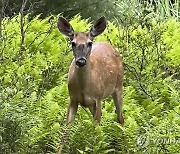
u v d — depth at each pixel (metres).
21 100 11.21
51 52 16.45
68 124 10.89
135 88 14.19
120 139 11.04
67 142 10.84
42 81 13.83
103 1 24.17
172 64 16.28
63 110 12.05
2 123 9.37
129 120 11.33
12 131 9.52
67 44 16.67
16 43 16.34
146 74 14.88
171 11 23.39
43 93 13.18
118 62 11.87
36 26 18.03
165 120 11.89
